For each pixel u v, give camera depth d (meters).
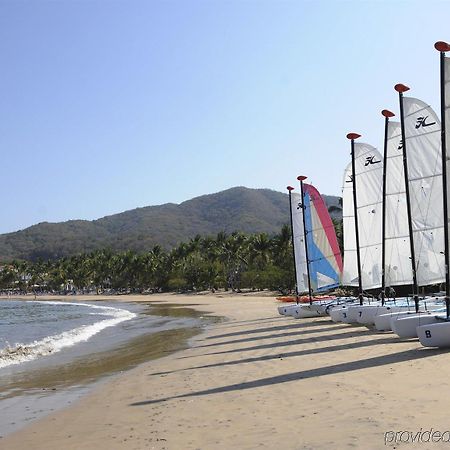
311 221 35.56
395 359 15.55
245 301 77.81
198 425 10.51
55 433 11.36
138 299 113.19
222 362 18.92
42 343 31.75
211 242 134.88
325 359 16.97
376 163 27.70
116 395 15.05
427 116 20.14
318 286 35.50
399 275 25.06
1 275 199.25
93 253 191.12
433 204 20.19
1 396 16.25
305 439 8.72
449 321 16.95
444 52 16.59
